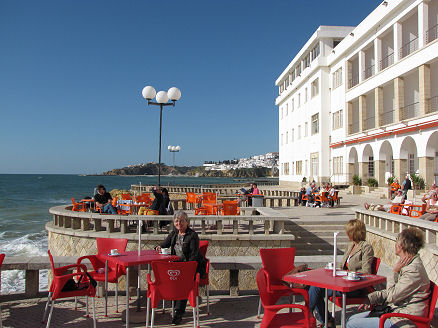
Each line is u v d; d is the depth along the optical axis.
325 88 39.06
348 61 35.03
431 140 23.62
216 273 9.91
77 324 6.01
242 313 6.54
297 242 13.98
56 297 5.47
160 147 16.67
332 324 5.31
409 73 26.08
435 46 22.69
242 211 17.02
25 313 6.47
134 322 6.09
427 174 23.73
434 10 25.17
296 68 48.66
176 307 6.02
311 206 22.38
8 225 29.48
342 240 13.98
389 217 10.80
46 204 48.78
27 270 7.29
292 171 50.53
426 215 10.43
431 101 25.98
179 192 41.41
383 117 32.09
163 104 16.72
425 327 4.05
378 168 29.94
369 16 30.05
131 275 8.43
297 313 4.83
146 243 11.35
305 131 44.81
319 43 39.41
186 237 6.25
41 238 23.34
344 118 35.62
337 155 37.34
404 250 4.28
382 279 4.71
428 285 4.20
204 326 5.90
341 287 4.27
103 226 13.94
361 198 28.28
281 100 55.19
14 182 131.25
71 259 7.51
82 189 88.62
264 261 5.89
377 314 4.52
